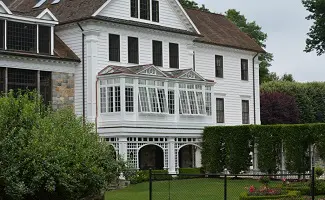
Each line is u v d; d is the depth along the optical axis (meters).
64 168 20.72
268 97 58.94
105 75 37.69
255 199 24.97
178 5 43.38
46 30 37.25
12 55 34.84
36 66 36.38
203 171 41.84
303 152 38.69
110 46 39.28
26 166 20.42
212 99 43.09
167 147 39.59
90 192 22.58
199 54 46.25
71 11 39.78
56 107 37.41
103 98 37.91
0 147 20.61
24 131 20.98
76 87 38.72
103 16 38.69
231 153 41.06
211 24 50.78
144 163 40.97
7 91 34.75
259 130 40.38
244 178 39.66
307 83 64.12
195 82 41.69
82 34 38.56
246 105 50.25
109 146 25.11
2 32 34.94
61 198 21.97
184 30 43.97
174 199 27.44
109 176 24.36
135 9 40.88
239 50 49.75
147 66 38.50
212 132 41.66
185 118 40.78
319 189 28.55
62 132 22.20
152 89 38.62
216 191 30.88
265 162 39.91
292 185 29.25
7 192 19.95
